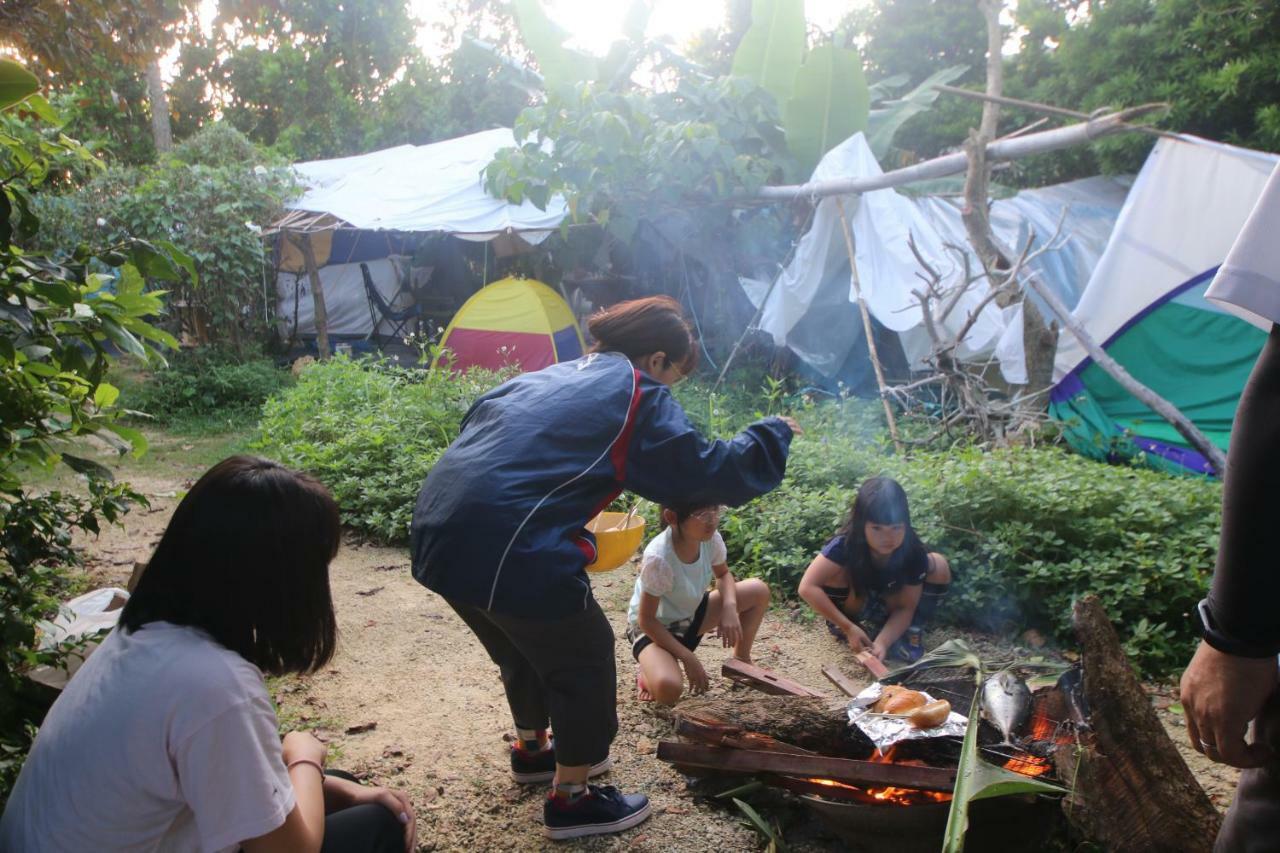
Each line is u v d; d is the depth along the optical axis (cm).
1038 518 483
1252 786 161
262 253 1183
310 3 2067
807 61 1066
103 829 163
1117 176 1215
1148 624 419
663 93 1108
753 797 301
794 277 988
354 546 583
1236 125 1111
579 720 270
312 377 866
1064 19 1335
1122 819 232
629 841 284
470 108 2288
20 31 640
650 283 1289
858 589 414
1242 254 141
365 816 209
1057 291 989
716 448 260
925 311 748
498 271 1462
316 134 2166
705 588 373
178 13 736
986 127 838
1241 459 138
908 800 268
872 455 619
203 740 163
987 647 438
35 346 258
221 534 174
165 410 1051
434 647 432
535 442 253
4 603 294
